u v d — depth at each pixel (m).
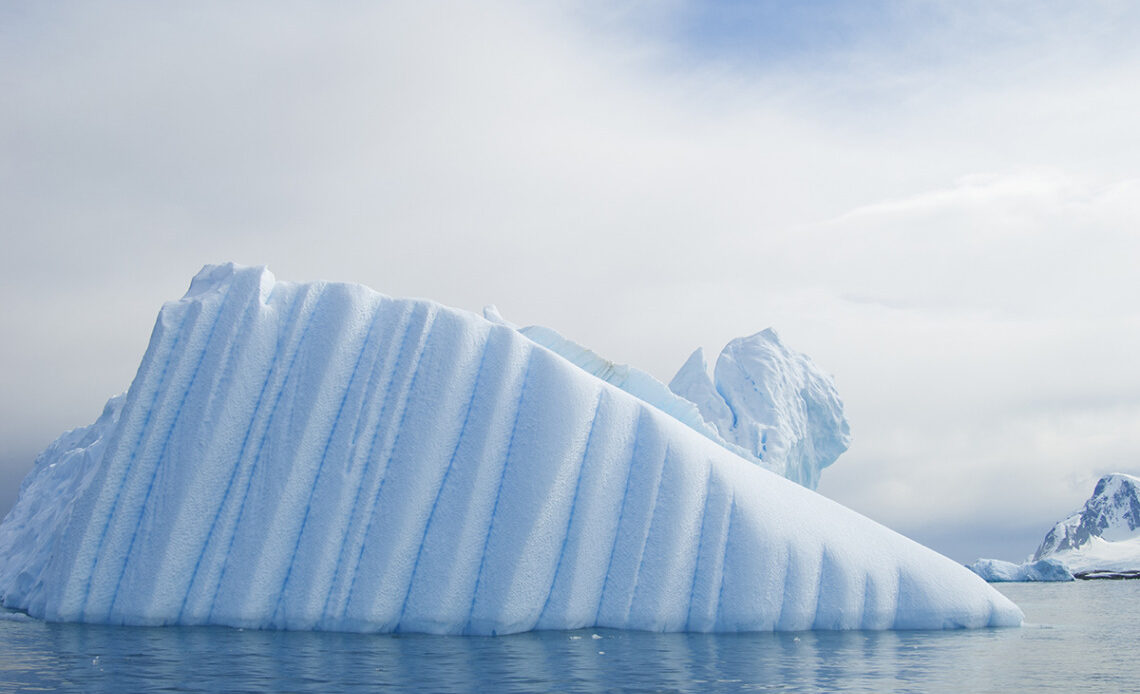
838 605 15.82
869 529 17.39
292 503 15.25
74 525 15.42
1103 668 11.27
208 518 15.25
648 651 12.57
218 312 16.69
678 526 15.83
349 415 15.88
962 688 9.53
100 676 9.72
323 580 14.77
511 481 15.71
